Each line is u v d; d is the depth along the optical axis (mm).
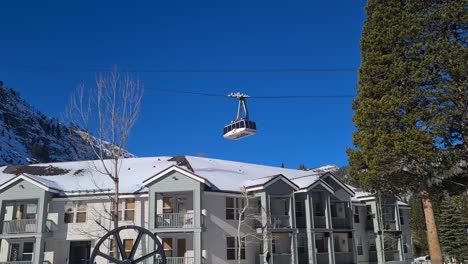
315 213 37125
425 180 23516
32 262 30734
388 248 40750
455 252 56562
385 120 23016
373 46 24844
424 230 68625
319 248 36438
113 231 19734
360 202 41844
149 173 35500
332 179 38375
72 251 32375
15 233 31531
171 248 31422
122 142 30719
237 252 32031
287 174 43250
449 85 21719
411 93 22641
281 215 33875
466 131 21969
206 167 37531
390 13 24594
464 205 57688
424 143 21719
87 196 32688
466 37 22438
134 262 19344
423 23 23125
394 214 42438
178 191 31062
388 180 24266
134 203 32688
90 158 36344
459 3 22266
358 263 40312
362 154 24266
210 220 31812
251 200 34281
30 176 32312
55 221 32750
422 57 23000
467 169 23281
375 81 24625
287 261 32312
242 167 41312
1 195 32438
